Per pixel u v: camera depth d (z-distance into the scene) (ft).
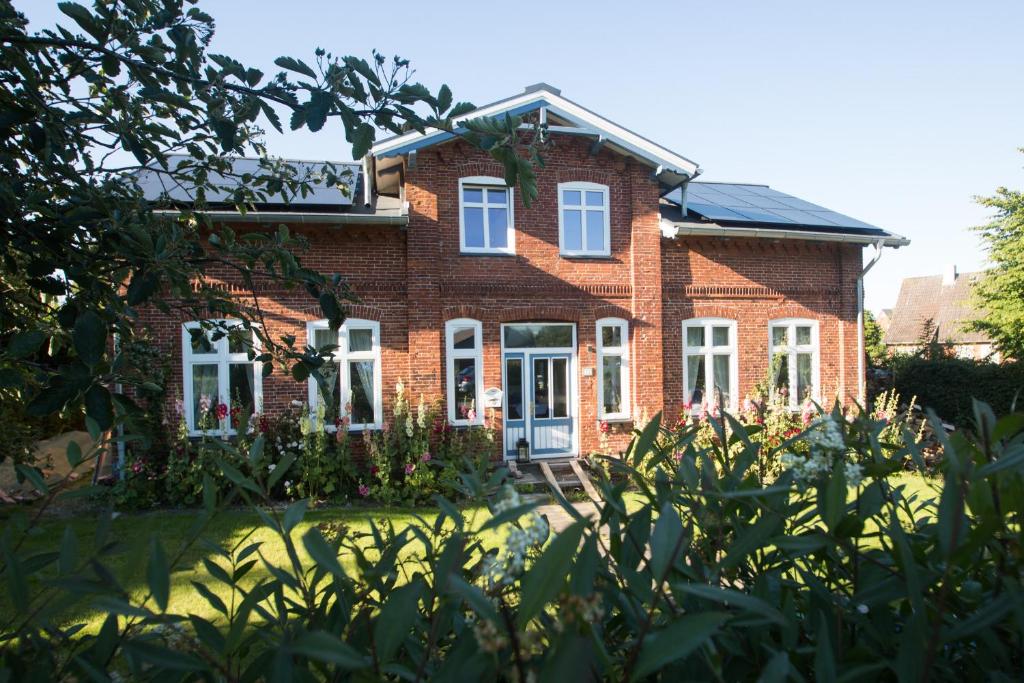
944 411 63.10
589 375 43.60
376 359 40.16
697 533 5.53
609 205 44.11
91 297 9.07
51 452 42.63
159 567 3.57
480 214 42.68
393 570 5.39
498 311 42.11
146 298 9.14
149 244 9.29
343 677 4.55
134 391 35.17
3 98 9.52
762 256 47.21
